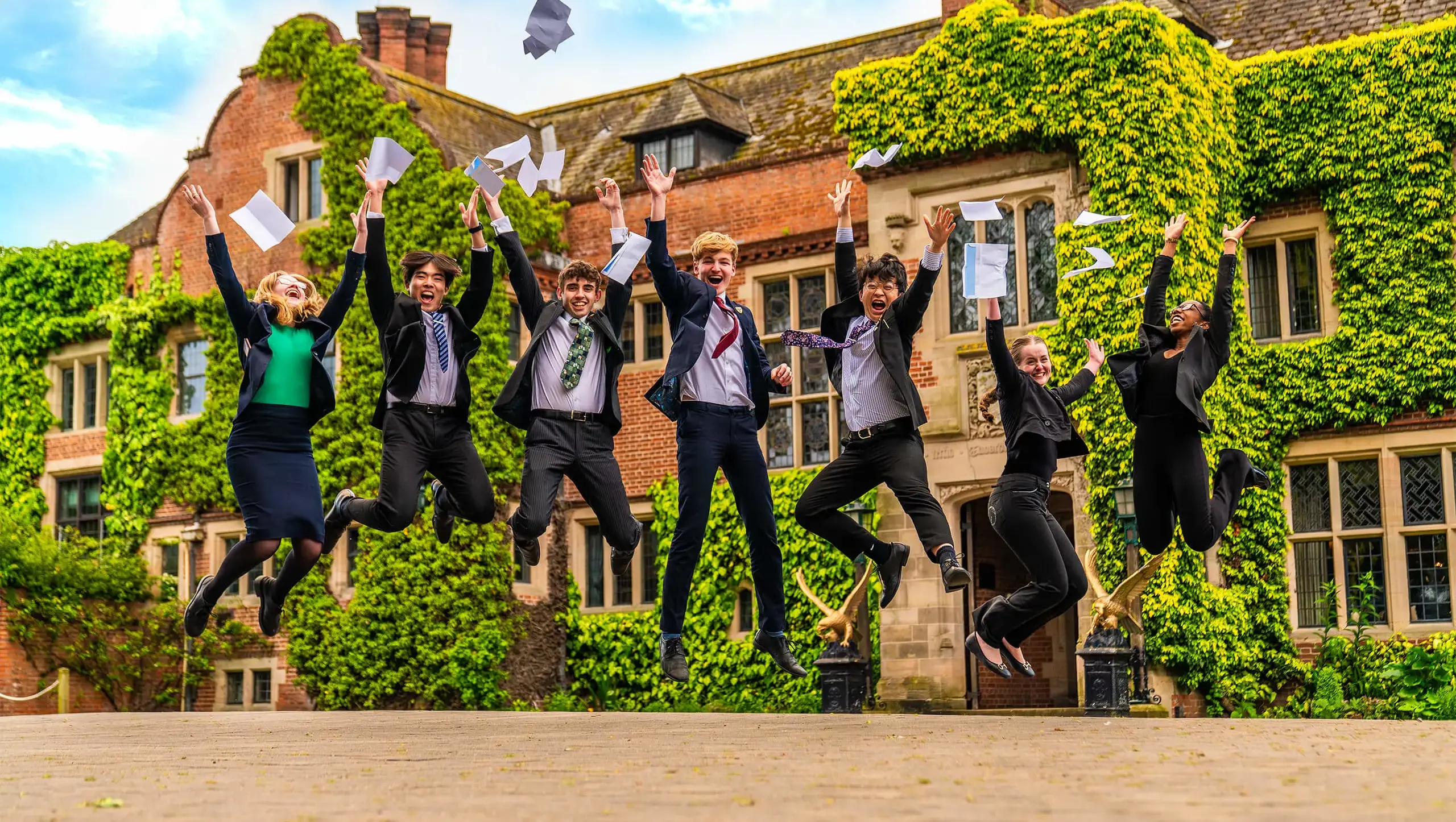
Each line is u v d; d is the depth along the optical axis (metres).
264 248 7.87
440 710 19.05
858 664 17.17
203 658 20.97
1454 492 16.27
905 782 4.68
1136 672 16.14
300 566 7.96
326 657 19.77
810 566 18.52
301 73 20.95
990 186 17.80
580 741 7.03
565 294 8.41
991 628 8.37
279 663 20.48
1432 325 16.34
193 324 21.78
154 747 7.29
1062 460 17.12
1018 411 8.34
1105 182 16.83
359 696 19.53
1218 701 16.30
